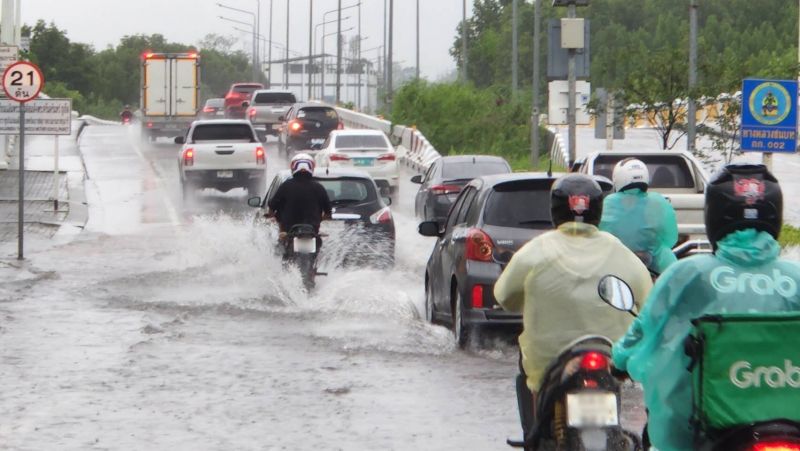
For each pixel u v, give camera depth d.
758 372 10.12
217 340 26.39
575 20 45.59
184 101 112.19
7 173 72.69
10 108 45.53
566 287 13.40
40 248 44.84
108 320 29.03
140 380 22.27
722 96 60.97
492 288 24.80
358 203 36.66
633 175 21.28
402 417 19.45
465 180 53.44
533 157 70.56
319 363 23.91
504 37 182.25
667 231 21.27
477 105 110.56
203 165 64.94
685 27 186.75
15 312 30.20
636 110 57.84
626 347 11.39
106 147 106.56
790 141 36.53
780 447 9.84
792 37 182.62
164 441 17.92
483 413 19.73
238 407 20.14
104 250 44.22
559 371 12.88
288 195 32.19
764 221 10.85
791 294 10.80
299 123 97.31
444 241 27.66
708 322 10.14
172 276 36.75
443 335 26.91
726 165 11.19
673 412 10.99
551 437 13.33
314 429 18.69
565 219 13.73
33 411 19.81
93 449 17.44
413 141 98.38
